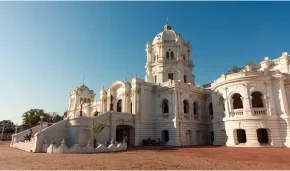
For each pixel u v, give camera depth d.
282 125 31.03
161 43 52.69
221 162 16.89
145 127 40.31
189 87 42.47
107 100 48.62
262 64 42.28
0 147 36.97
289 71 37.59
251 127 31.86
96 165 15.70
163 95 41.69
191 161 17.47
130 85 44.62
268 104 32.56
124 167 14.84
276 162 16.78
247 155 21.31
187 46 55.38
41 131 29.70
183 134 38.19
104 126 31.84
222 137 36.56
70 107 73.00
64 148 25.12
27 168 14.78
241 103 37.56
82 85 75.25
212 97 40.28
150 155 21.89
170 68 51.06
